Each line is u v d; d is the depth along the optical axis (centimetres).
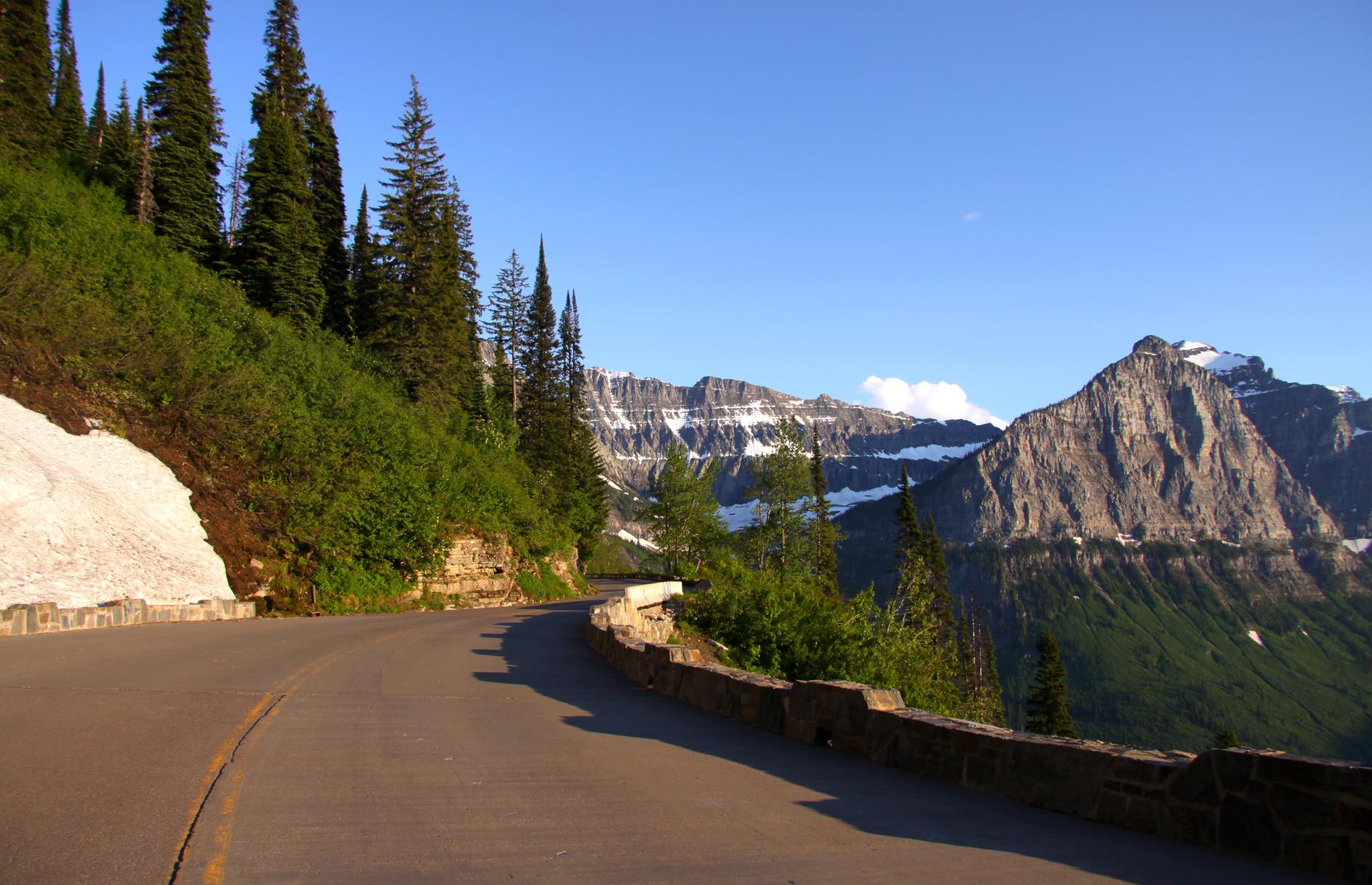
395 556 3133
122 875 434
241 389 2873
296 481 2870
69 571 1822
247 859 467
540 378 7312
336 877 445
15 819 516
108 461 2286
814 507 6875
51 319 2459
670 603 3309
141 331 2728
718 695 1120
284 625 2038
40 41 4650
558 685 1309
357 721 894
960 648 6366
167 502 2336
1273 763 538
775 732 983
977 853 537
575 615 2966
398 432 3569
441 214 5050
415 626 2277
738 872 480
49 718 812
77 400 2386
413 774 682
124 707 886
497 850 502
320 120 5619
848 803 667
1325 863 502
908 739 808
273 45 5344
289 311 4488
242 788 613
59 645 1359
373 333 5025
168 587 2041
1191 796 576
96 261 2998
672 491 7862
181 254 4169
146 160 4644
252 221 4566
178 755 698
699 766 782
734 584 3064
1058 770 664
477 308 7481
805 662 2680
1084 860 527
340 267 5616
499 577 3897
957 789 728
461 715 976
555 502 6366
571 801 629
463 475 3997
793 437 6806
